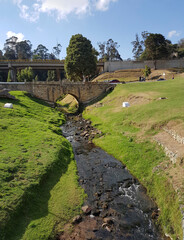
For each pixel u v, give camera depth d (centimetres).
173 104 2606
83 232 1038
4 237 909
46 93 4778
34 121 2833
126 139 2228
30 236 962
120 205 1264
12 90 4659
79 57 5769
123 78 7369
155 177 1427
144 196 1355
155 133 2056
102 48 11756
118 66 8638
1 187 1188
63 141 2305
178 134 1698
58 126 3247
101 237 1011
